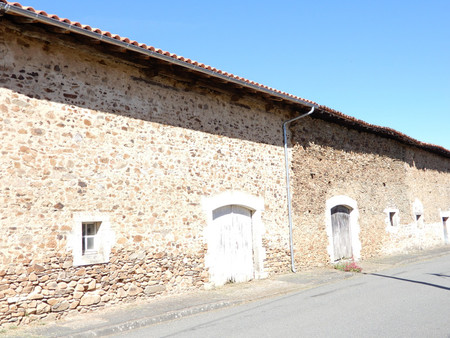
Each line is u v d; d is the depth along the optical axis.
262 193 10.27
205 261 8.70
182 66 7.89
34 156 6.46
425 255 15.02
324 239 11.96
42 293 6.30
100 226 7.17
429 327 5.38
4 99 6.25
